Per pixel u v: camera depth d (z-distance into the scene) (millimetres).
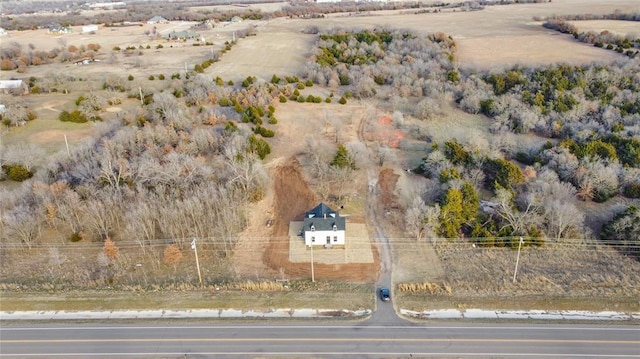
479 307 58844
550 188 77375
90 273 66625
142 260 69250
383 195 85688
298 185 89125
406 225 75250
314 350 52781
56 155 91250
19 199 76562
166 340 54500
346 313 58375
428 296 60875
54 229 75875
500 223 73188
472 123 115125
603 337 53781
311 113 123000
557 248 70125
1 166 88938
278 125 115125
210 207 74625
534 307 58625
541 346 52688
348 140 107250
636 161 86500
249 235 74812
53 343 54250
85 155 89562
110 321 57500
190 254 70500
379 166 96125
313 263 68062
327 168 90438
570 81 125062
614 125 100125
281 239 73812
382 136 109000
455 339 53969
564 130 103812
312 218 71938
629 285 62031
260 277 65312
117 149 89250
